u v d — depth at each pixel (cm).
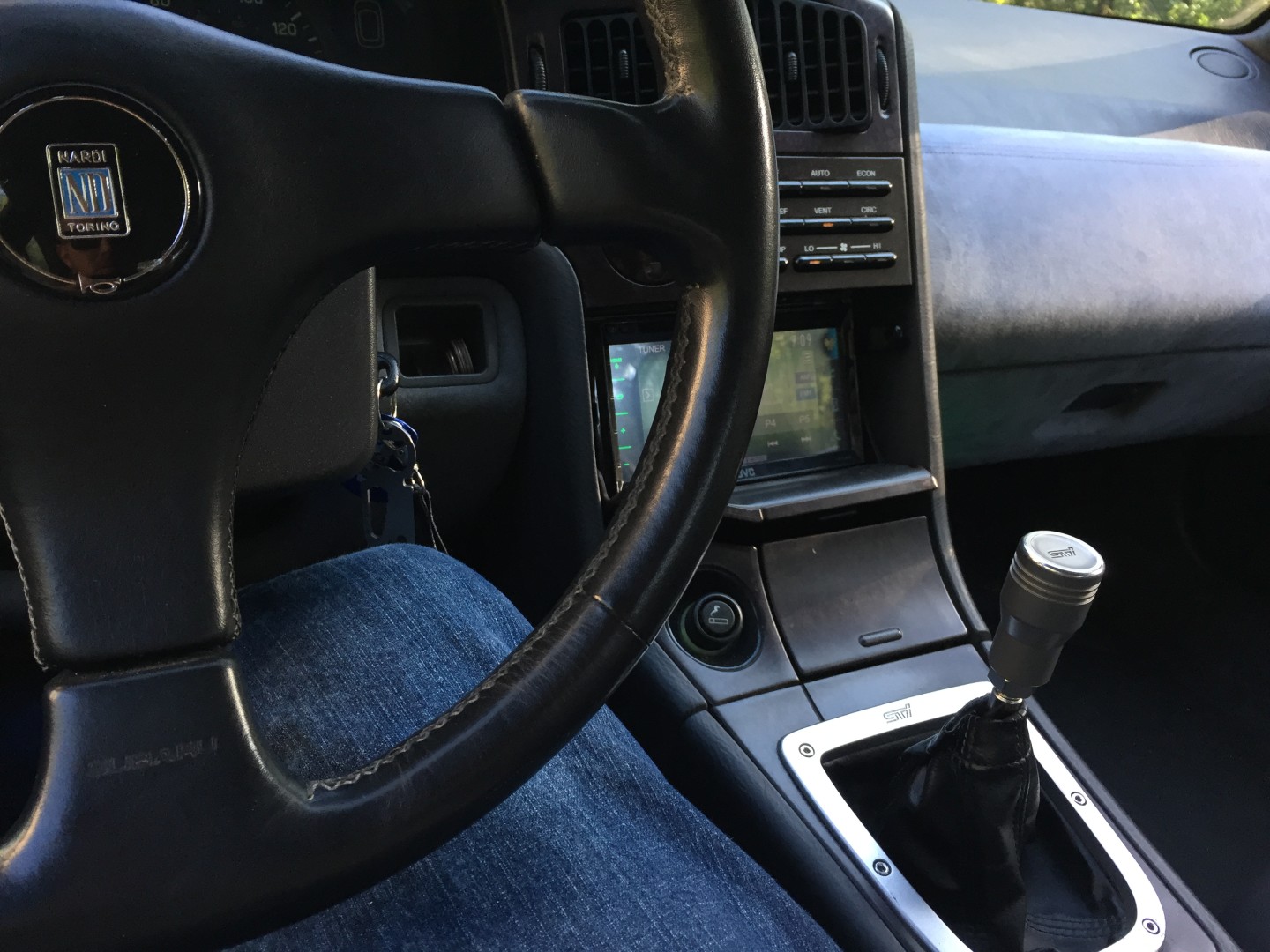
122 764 36
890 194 105
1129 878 78
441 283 92
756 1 96
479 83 96
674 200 45
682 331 48
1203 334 136
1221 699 135
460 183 41
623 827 59
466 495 101
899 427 111
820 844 80
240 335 37
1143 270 130
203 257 36
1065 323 126
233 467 38
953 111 147
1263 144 162
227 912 36
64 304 35
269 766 38
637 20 90
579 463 97
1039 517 175
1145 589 158
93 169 35
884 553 104
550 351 95
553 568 101
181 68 36
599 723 67
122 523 36
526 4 89
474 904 51
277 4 87
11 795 69
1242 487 158
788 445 110
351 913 50
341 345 56
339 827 38
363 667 60
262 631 63
